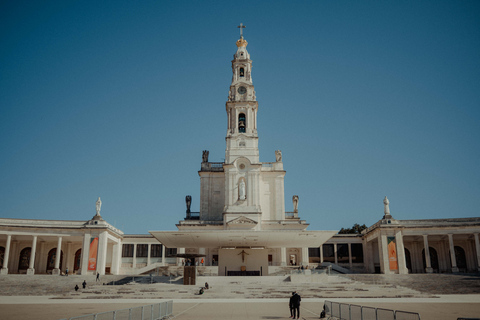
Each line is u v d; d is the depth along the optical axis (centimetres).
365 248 7538
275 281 4775
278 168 7644
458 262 7200
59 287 4997
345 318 2088
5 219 6334
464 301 3388
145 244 7800
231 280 4750
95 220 6606
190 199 7969
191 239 5225
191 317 2350
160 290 4262
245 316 2409
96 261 6353
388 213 6838
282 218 7369
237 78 7931
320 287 4419
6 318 2348
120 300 3675
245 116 7669
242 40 8194
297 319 2316
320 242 5431
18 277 5372
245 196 7138
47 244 7256
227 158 7375
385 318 1756
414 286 4834
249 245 5588
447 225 6556
